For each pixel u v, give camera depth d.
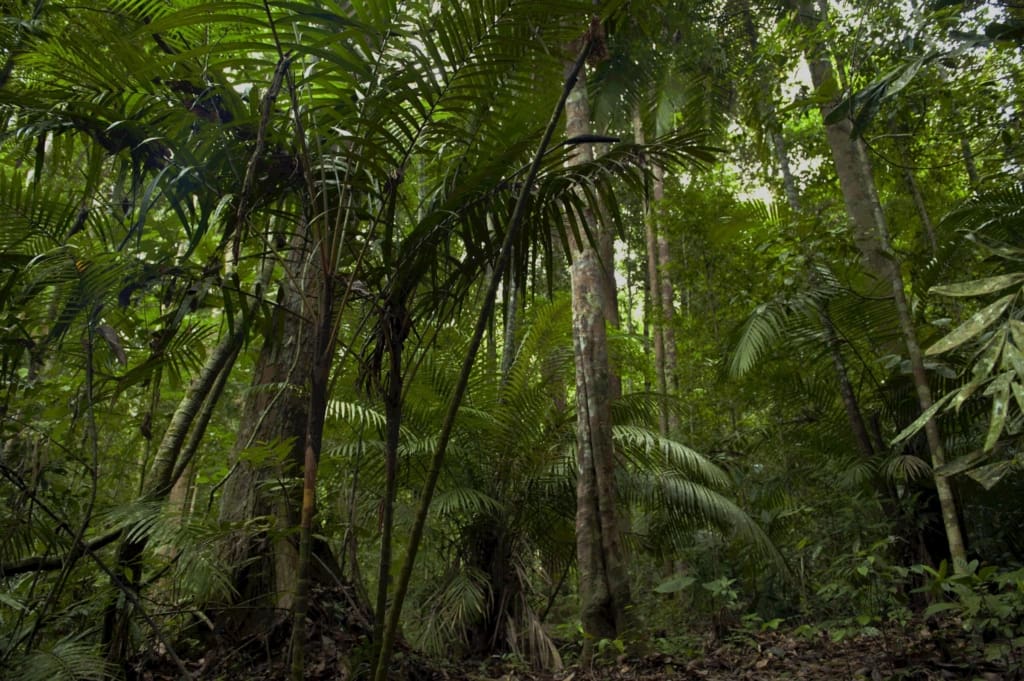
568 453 5.84
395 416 2.17
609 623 4.40
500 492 5.66
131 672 2.91
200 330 3.08
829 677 3.28
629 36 6.46
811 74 6.49
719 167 8.53
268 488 3.52
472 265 2.28
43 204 2.62
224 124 2.15
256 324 2.51
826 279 5.70
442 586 5.27
